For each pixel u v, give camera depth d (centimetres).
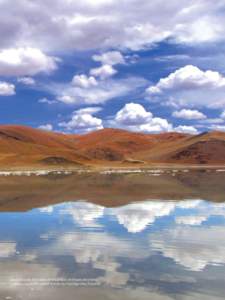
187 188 3838
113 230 1628
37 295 876
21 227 1692
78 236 1502
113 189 3681
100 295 882
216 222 1852
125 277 1004
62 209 2264
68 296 873
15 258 1168
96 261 1145
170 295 891
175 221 1870
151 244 1373
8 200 2714
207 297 883
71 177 5878
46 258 1170
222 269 1084
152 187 3928
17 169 9288
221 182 4797
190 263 1136
